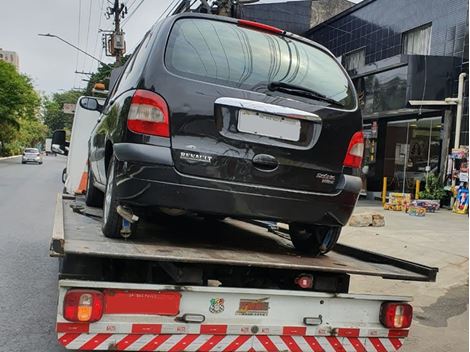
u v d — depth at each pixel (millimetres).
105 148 4094
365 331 3250
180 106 3264
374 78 15867
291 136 3467
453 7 14578
